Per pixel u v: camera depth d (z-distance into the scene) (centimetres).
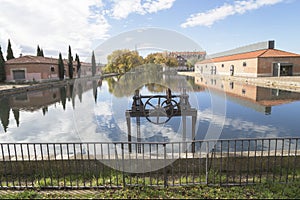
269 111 1163
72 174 457
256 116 1068
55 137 858
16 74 3095
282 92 1805
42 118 1167
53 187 395
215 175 436
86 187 393
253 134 816
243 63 3391
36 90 2455
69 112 1317
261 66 3022
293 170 434
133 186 391
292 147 666
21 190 394
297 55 3055
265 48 3525
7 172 459
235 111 1180
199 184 395
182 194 363
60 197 362
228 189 376
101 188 392
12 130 959
